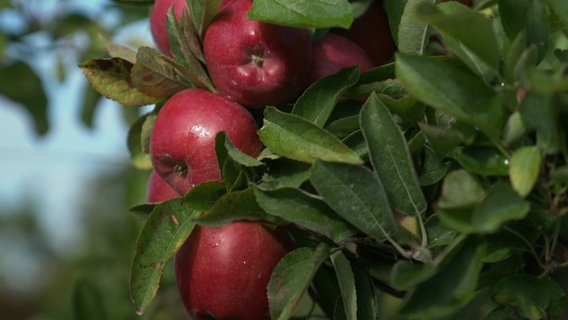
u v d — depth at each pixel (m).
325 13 0.87
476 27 0.82
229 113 0.91
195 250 0.92
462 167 0.87
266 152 0.89
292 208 0.86
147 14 1.49
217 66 0.92
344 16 0.86
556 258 0.87
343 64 0.95
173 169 0.93
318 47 0.95
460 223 0.80
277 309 0.86
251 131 0.91
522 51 0.82
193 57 0.92
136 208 0.94
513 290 0.86
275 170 0.90
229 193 0.86
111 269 1.68
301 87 0.92
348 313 0.88
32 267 4.79
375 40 1.02
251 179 0.89
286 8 0.88
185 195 0.89
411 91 0.81
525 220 0.86
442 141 0.83
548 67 0.91
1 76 1.62
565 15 0.83
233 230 0.91
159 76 0.94
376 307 0.90
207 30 0.92
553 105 0.80
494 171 0.83
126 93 0.96
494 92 0.82
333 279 0.98
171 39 0.94
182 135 0.90
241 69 0.91
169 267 1.48
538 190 0.83
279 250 0.91
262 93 0.91
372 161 0.85
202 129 0.90
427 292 0.82
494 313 0.90
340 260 0.89
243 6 0.91
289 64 0.91
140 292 0.89
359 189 0.85
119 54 1.01
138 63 0.92
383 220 0.85
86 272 1.69
